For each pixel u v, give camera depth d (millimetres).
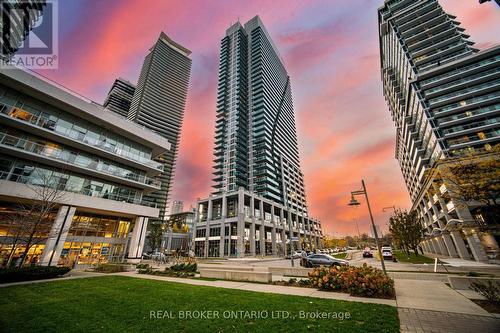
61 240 23594
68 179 26047
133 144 33688
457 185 10547
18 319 6445
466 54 56188
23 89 23328
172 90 117938
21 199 21734
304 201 119812
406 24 73250
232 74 111938
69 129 26859
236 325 5734
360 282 9109
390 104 94562
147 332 5406
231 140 95625
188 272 17141
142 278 14719
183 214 93125
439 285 10812
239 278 13383
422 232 42188
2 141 21797
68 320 6324
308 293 9367
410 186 87438
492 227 11102
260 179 88438
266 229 70562
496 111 45781
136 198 32812
